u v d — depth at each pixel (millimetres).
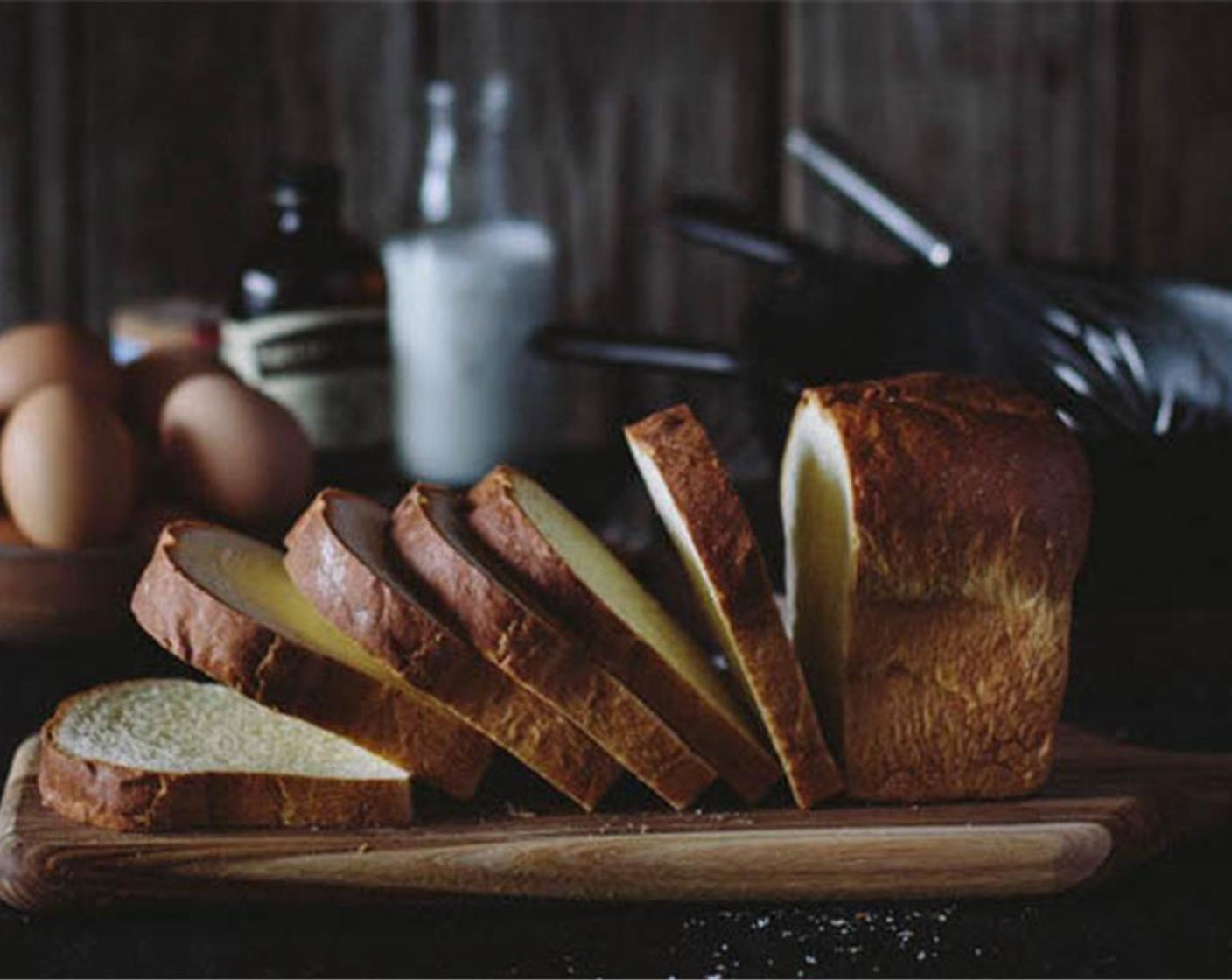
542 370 1193
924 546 782
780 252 1097
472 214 1224
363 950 737
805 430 825
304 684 781
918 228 1027
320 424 1148
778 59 1299
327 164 1177
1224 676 940
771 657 785
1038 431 796
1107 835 773
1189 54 1310
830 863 769
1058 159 1317
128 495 976
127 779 765
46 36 1266
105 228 1286
